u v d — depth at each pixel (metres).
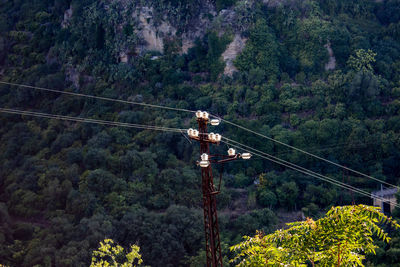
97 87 181.12
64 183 131.25
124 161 135.38
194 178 129.88
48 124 172.50
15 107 189.00
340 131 144.38
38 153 154.88
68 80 194.50
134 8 195.38
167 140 146.75
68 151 147.75
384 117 150.62
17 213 128.75
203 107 163.00
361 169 137.12
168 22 192.75
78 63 196.00
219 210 122.25
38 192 135.00
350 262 21.94
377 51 173.75
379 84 157.62
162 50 190.50
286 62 173.75
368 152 139.62
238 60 173.12
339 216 21.70
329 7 191.88
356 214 21.53
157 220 111.06
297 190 124.75
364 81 153.88
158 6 194.88
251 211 119.88
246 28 178.62
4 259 106.50
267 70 169.12
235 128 149.88
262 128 147.00
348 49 173.00
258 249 22.08
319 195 125.81
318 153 140.38
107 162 139.62
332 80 160.38
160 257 102.12
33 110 187.00
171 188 129.00
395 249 93.19
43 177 136.12
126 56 189.50
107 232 107.00
